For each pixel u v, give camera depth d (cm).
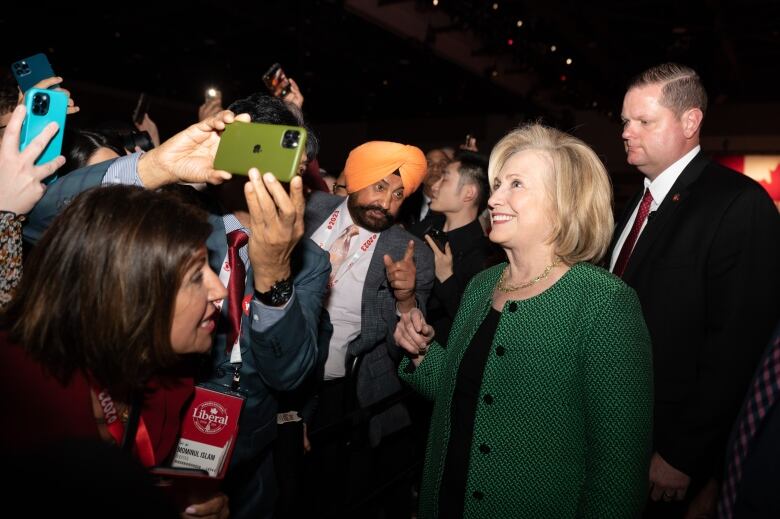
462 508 141
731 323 179
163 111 1363
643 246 197
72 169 158
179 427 119
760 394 128
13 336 92
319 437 188
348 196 241
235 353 129
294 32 795
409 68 1116
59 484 47
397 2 793
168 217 97
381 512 257
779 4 778
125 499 48
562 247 139
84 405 93
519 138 147
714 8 738
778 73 1208
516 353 134
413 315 165
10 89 174
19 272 120
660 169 203
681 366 186
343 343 232
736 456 131
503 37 884
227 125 113
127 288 92
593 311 129
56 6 786
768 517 118
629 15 816
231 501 142
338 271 234
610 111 1257
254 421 137
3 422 86
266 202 104
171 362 99
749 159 1230
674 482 182
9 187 119
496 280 157
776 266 180
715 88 1083
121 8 793
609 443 125
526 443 132
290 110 146
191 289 100
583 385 130
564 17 772
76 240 93
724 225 184
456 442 146
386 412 238
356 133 1689
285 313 120
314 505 205
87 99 1193
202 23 914
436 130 1586
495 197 143
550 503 130
